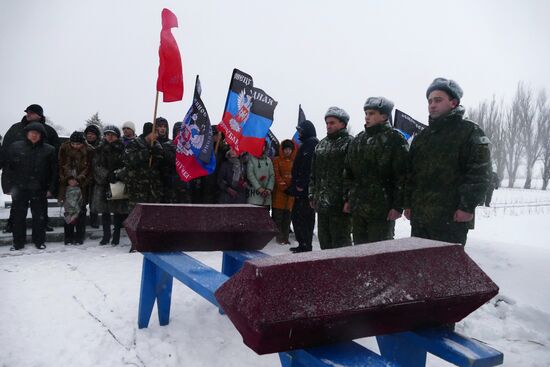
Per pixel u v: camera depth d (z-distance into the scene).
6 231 6.56
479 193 2.75
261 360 2.65
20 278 4.43
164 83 5.73
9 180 5.90
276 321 1.36
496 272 4.35
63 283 4.26
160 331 3.05
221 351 2.77
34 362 2.57
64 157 6.29
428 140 3.05
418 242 1.96
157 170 6.12
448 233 2.93
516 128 38.88
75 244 6.36
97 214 7.35
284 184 6.86
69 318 3.29
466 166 2.87
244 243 3.13
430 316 1.73
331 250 1.80
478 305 1.84
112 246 6.26
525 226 11.80
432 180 2.98
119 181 6.09
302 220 5.85
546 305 3.50
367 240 3.65
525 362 2.66
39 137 5.83
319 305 1.45
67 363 2.57
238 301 1.49
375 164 3.48
